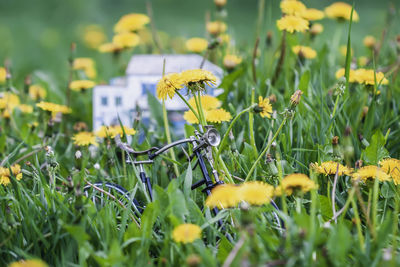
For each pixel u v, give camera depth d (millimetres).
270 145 1389
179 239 1229
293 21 1538
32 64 3434
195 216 1320
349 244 1232
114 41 1853
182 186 1405
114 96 1716
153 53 2338
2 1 6004
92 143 1523
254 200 1236
